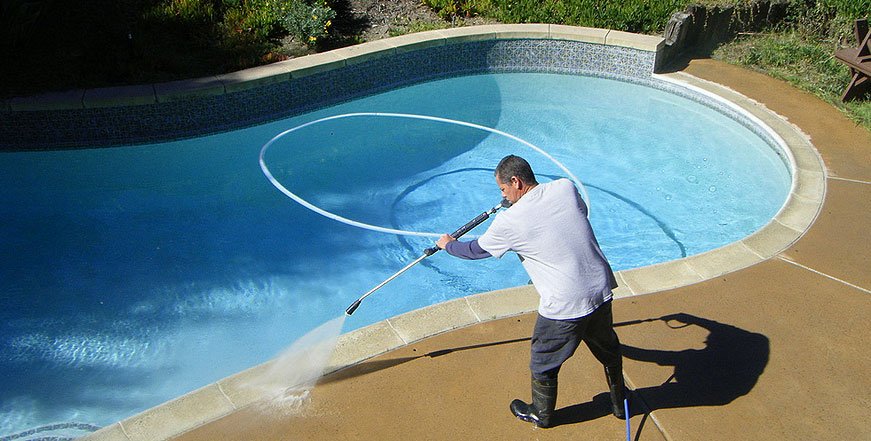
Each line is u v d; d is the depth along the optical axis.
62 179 7.01
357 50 8.56
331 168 7.38
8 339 5.13
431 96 8.95
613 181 7.23
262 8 9.17
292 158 7.52
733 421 3.84
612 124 8.30
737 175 7.31
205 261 6.02
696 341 4.41
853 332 4.53
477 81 9.34
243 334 5.31
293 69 8.03
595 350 3.59
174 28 8.73
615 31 9.22
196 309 5.52
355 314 5.54
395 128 8.17
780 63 8.99
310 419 3.84
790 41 9.34
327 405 3.92
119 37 8.05
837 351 4.36
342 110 8.52
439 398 3.97
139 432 3.73
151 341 5.19
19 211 6.50
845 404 3.97
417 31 9.46
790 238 5.53
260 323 5.42
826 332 4.52
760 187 7.09
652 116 8.47
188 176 7.15
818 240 5.52
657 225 6.59
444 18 9.84
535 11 9.74
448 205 6.84
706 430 3.79
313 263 6.06
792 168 6.79
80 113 7.26
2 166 7.17
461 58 9.29
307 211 6.68
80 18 8.09
